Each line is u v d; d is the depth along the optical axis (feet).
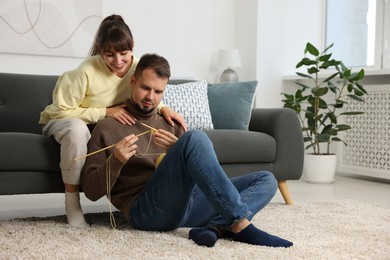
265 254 5.39
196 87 9.77
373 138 13.29
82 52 13.20
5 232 6.38
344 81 12.59
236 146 8.63
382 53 13.80
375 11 14.12
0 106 8.88
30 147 6.85
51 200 10.18
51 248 5.60
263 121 9.46
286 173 9.12
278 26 15.17
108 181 6.04
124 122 6.64
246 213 5.69
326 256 5.43
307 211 8.35
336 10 15.48
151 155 6.52
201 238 5.74
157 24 14.52
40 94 9.14
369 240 6.29
